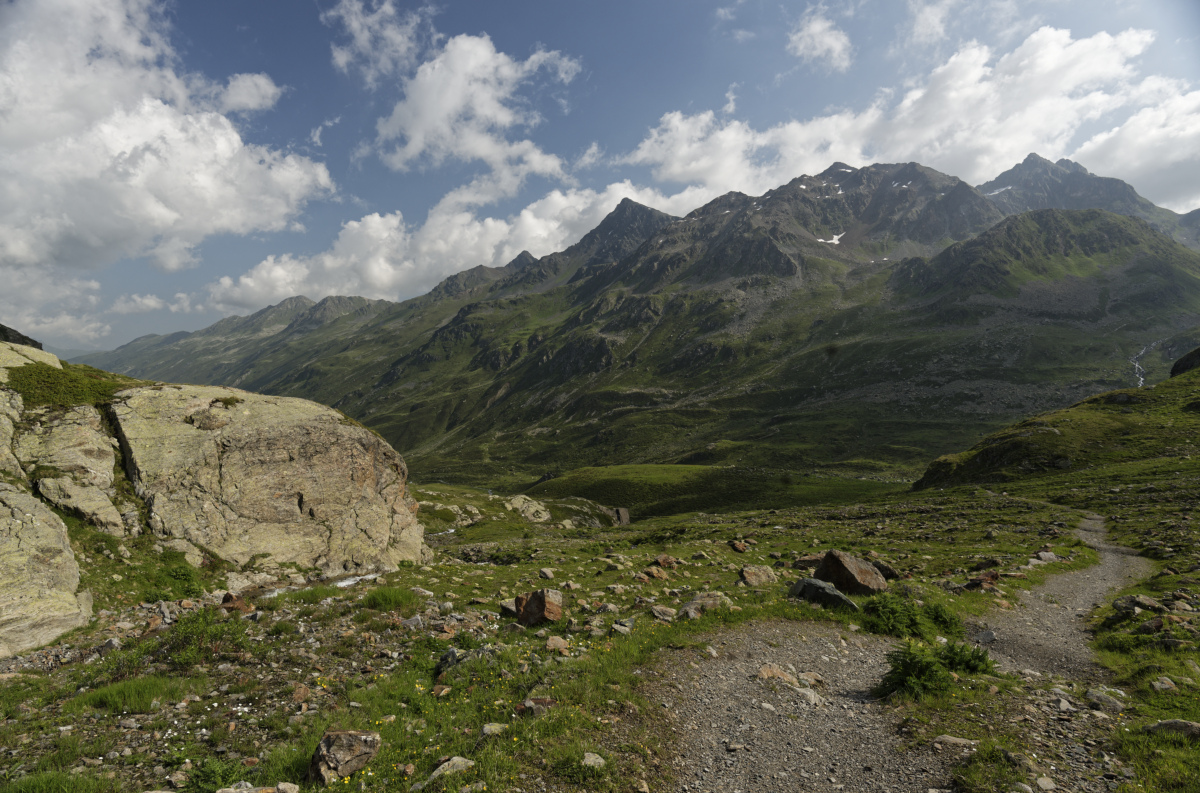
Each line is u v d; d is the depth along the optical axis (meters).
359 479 41.03
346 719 13.34
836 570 27.31
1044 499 78.44
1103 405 129.00
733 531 72.38
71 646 19.83
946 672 15.43
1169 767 10.40
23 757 11.42
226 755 11.82
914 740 12.26
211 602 26.12
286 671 17.19
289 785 9.83
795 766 11.46
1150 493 67.69
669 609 23.06
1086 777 10.59
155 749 11.98
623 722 12.73
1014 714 13.54
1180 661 17.03
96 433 31.62
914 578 32.00
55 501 27.20
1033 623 24.03
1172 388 126.50
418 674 17.00
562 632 21.09
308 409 41.25
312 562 35.22
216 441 34.81
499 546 76.38
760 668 16.78
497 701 13.70
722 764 11.52
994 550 43.88
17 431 29.25
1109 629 22.64
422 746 11.72
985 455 120.62
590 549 62.00
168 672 16.69
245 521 33.84
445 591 29.77
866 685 16.25
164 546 29.44
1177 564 34.50
